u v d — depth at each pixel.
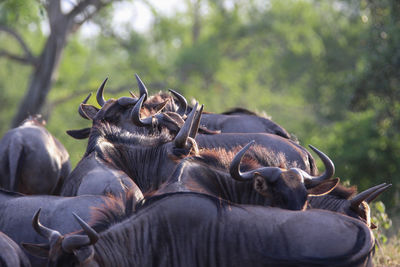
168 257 18.36
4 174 33.22
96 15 107.69
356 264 17.92
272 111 153.00
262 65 159.38
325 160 21.00
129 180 24.17
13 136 33.50
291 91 165.25
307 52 158.62
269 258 18.08
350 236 18.25
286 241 18.14
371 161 67.06
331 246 18.00
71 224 20.91
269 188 20.58
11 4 76.75
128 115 29.58
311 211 18.92
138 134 28.19
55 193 35.69
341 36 152.25
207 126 34.28
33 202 22.16
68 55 125.75
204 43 137.38
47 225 21.17
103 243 17.94
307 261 17.86
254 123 34.38
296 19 148.75
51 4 91.12
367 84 70.12
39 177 33.69
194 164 21.30
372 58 69.19
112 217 19.06
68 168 36.31
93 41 143.75
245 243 18.27
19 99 130.62
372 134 69.38
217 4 148.75
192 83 133.62
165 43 140.62
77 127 114.81
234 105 142.75
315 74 154.25
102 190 23.22
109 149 26.45
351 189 23.53
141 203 19.42
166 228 18.53
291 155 28.33
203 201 18.86
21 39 94.81
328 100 146.25
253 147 24.03
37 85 93.88
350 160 67.00
